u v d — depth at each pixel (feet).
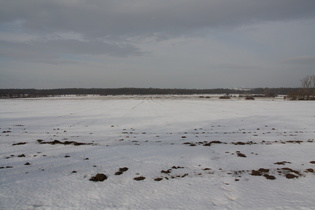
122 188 24.35
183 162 33.47
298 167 30.83
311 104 175.73
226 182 25.80
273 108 138.51
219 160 34.35
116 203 21.08
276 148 41.70
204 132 60.39
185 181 26.17
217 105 172.24
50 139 50.70
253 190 23.68
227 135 55.98
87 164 32.48
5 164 32.17
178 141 49.01
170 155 37.19
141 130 63.72
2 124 75.61
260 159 34.71
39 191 23.59
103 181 26.25
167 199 21.81
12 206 20.51
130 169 30.42
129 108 145.79
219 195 22.58
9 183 25.54
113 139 51.11
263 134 56.95
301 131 60.59
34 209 20.01
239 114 104.27
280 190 23.63
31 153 38.06
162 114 106.63
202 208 20.08
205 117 93.40
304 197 22.04
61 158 35.24
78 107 157.58
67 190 23.84
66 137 53.36
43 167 31.07
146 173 28.94
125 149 41.19
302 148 41.60
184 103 203.92
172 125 72.69
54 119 89.15
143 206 20.52
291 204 20.72
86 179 26.89
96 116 99.60
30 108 148.56
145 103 207.72
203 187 24.48
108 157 36.01
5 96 490.08
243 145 44.32
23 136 54.49
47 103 214.90
